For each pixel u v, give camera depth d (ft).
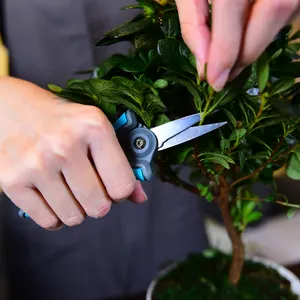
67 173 1.05
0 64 2.09
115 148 1.03
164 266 1.61
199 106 1.00
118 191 1.06
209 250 1.54
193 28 0.89
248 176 1.11
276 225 2.58
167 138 1.03
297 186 1.82
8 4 1.89
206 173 1.10
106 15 1.98
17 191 1.07
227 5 0.83
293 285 1.42
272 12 0.83
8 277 2.15
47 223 1.13
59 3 1.91
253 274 1.46
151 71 1.01
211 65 0.87
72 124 1.03
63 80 2.00
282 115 0.95
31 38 1.94
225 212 1.27
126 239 2.16
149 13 1.02
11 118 1.09
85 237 2.10
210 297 1.37
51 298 2.16
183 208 2.18
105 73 1.09
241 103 0.98
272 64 0.98
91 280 2.17
